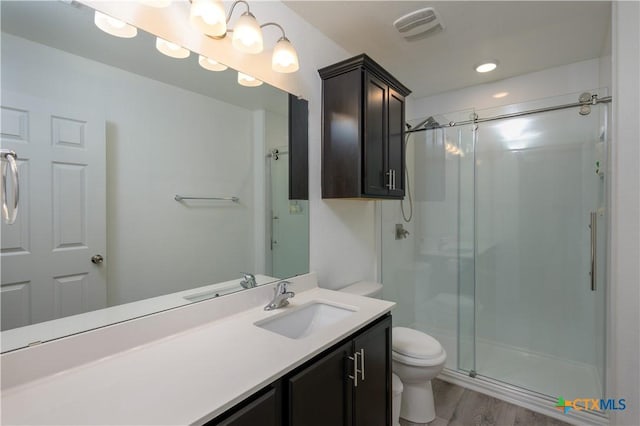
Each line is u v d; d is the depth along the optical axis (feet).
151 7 3.92
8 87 2.92
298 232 6.12
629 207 4.91
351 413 4.14
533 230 8.64
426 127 9.72
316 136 6.42
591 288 7.29
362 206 8.11
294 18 5.93
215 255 4.76
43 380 2.86
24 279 3.00
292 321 5.01
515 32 6.58
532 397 6.72
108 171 3.62
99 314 3.49
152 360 3.25
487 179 9.17
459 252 9.38
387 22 6.23
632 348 4.94
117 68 3.67
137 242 3.88
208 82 4.64
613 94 5.22
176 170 4.29
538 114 8.43
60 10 3.24
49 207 3.18
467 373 7.76
